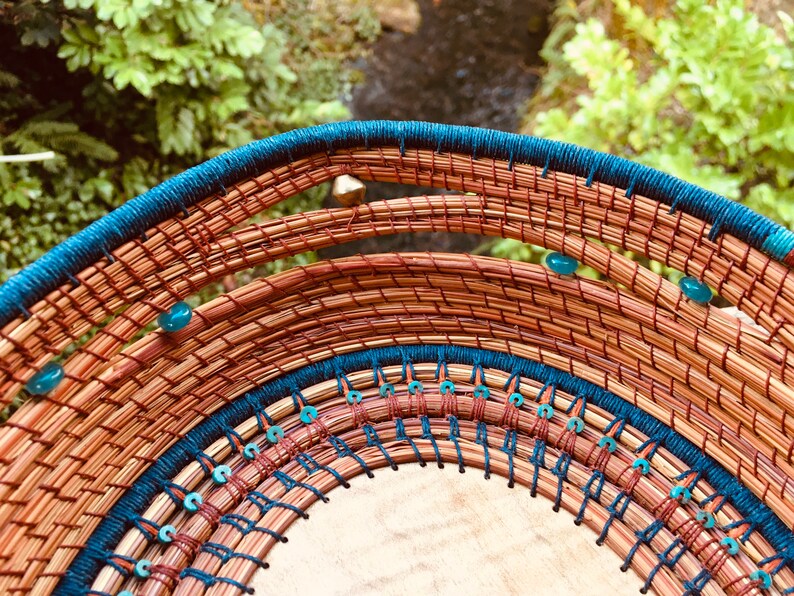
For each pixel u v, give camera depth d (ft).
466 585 2.56
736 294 2.55
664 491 2.72
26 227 6.51
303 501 2.72
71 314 2.32
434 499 2.76
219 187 2.64
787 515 2.55
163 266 2.55
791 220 6.00
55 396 2.32
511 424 2.95
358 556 2.62
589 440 2.88
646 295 2.74
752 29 5.88
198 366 2.79
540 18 9.79
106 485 2.54
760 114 6.14
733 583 2.51
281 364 3.00
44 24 6.17
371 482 2.81
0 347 2.13
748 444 2.68
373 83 9.36
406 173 2.90
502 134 2.77
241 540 2.63
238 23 7.27
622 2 6.89
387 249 8.21
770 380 2.53
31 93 6.95
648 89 6.29
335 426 2.94
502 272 2.96
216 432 2.84
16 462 2.23
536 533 2.67
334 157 2.88
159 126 7.00
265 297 2.90
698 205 2.54
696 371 2.76
